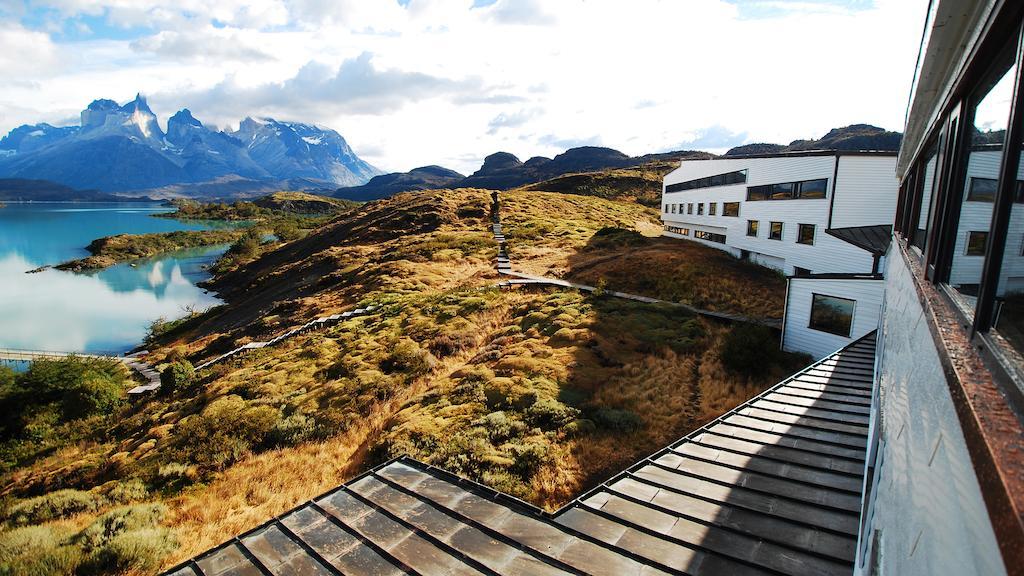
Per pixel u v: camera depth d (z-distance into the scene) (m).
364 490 9.28
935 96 4.18
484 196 89.81
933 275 3.59
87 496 16.48
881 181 30.45
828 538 7.20
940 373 2.16
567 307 31.39
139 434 23.58
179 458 18.64
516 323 30.80
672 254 45.62
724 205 45.59
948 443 1.76
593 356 24.53
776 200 37.56
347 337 31.30
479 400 20.42
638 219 89.88
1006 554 0.90
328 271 58.12
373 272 50.88
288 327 40.34
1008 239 1.83
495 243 59.44
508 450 16.55
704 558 6.91
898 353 4.37
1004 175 1.90
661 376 22.56
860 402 12.55
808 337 25.55
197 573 7.43
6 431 27.81
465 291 38.88
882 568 2.95
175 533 13.93
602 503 8.45
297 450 19.08
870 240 29.17
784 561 6.75
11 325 57.19
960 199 3.10
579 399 20.30
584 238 60.06
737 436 10.88
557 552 7.18
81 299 69.81
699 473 9.36
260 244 102.88
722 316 31.05
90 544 13.24
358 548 7.66
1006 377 1.53
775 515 7.84
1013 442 1.18
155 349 47.09
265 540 8.05
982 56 2.50
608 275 42.44
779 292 35.59
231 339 42.16
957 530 1.45
